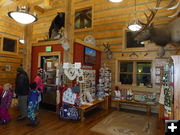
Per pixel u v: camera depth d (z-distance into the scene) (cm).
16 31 698
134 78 563
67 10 437
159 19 517
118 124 384
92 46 541
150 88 518
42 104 503
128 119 428
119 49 587
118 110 527
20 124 357
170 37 214
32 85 347
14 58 683
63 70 432
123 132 333
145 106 480
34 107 353
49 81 493
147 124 389
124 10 586
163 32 224
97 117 440
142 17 548
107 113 488
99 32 635
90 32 658
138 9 559
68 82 427
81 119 399
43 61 514
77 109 407
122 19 588
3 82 629
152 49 521
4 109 358
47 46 496
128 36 582
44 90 498
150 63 540
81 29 679
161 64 503
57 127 348
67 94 403
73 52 441
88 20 682
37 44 521
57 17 504
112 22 608
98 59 605
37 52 523
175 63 212
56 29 509
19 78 381
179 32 196
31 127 342
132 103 508
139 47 551
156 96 509
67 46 416
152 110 517
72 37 435
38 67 498
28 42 526
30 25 534
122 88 570
